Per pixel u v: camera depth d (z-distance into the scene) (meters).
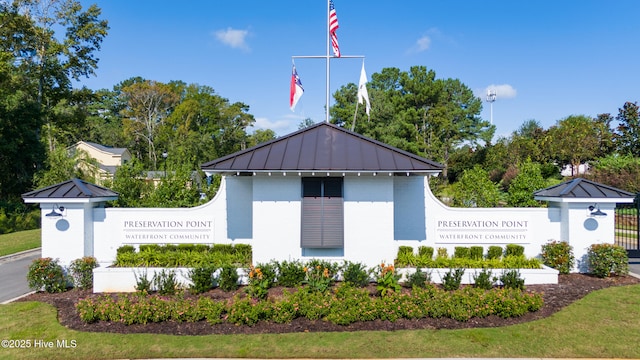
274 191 10.69
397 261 11.12
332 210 10.68
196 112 58.88
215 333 7.67
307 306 8.22
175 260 10.84
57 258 10.90
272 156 10.66
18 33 30.59
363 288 9.59
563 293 9.68
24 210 29.17
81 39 34.03
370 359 6.72
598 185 11.53
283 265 10.11
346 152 10.79
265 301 8.43
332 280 10.03
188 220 12.59
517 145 43.03
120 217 12.39
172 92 68.38
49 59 32.66
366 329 7.80
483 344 7.14
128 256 10.84
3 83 28.53
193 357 6.84
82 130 62.88
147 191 17.39
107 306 8.23
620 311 8.52
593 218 11.51
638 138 33.38
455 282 9.63
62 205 10.93
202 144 39.03
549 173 36.59
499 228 12.42
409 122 45.97
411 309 8.16
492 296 8.42
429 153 44.66
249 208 12.67
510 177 36.28
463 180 17.47
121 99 78.25
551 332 7.59
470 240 12.51
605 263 10.91
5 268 14.30
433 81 50.28
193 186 17.30
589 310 8.58
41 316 8.60
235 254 11.86
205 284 9.73
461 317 8.01
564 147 37.62
